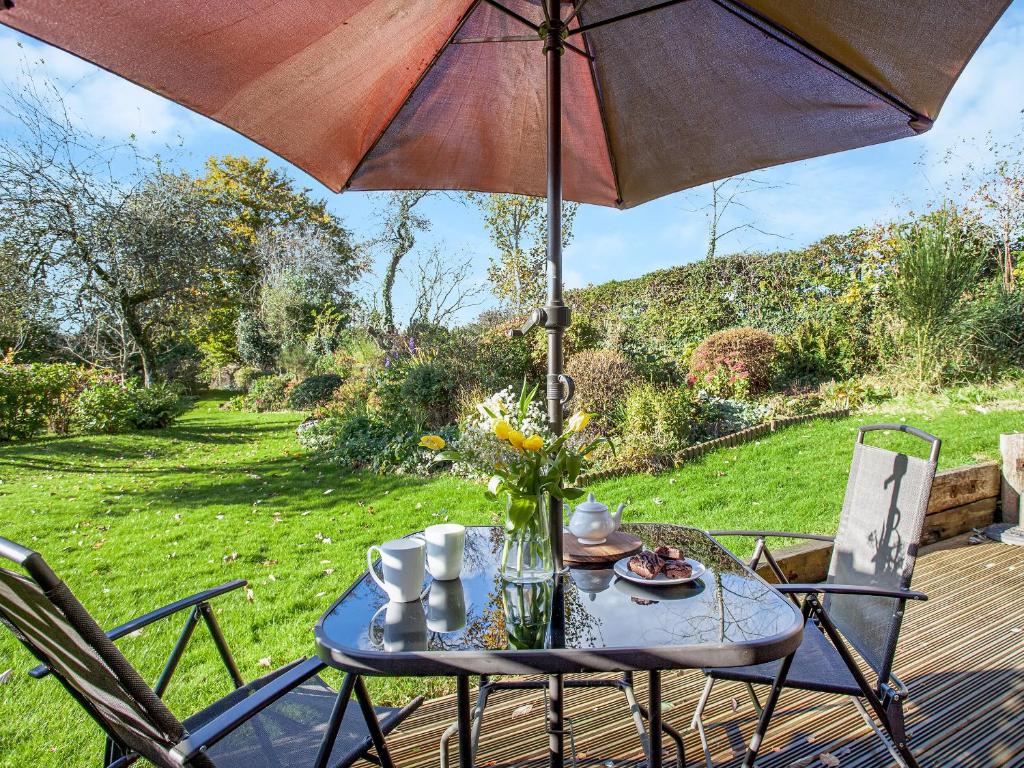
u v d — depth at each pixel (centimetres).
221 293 1673
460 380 805
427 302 1423
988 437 538
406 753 203
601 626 137
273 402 1540
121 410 1142
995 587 321
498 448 170
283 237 1975
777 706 227
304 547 429
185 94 158
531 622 141
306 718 161
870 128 210
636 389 679
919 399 695
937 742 204
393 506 523
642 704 229
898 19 161
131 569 396
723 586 162
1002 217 827
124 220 1309
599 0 201
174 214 1388
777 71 204
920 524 171
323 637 135
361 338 1455
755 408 729
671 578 162
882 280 830
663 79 221
